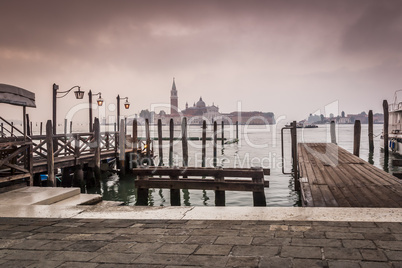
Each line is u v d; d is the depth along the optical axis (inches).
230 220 183.8
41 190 314.5
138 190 412.8
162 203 546.0
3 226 185.8
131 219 194.2
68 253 137.9
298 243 140.6
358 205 282.5
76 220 196.5
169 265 120.8
